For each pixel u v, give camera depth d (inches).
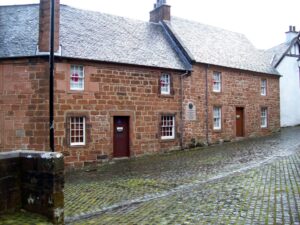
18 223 235.1
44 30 569.6
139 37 772.6
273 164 496.1
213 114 840.3
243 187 363.9
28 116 572.4
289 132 1022.4
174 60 767.7
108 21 759.1
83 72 608.4
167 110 734.5
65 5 714.8
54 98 569.9
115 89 647.8
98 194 378.6
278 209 277.0
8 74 581.3
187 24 943.7
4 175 249.4
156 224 256.2
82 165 599.5
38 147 567.5
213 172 474.6
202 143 804.0
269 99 1019.3
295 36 1229.7
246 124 931.3
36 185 252.7
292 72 1192.2
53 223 241.0
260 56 1069.8
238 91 911.7
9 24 640.4
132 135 673.0
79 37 647.1
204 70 818.8
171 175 473.7
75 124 601.9
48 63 567.5
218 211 281.4
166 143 730.2
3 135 581.6
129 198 354.6
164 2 889.5
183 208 298.0
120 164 611.8
